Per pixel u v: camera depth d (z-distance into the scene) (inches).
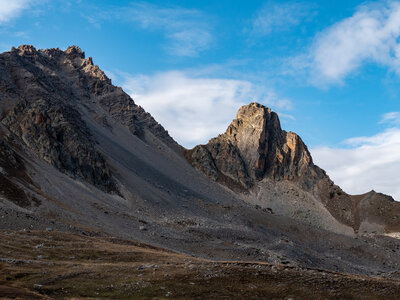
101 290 2059.5
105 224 4931.1
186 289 2142.0
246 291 2201.0
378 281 2501.2
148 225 5639.8
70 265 2464.3
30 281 2082.9
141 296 2021.4
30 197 4675.2
